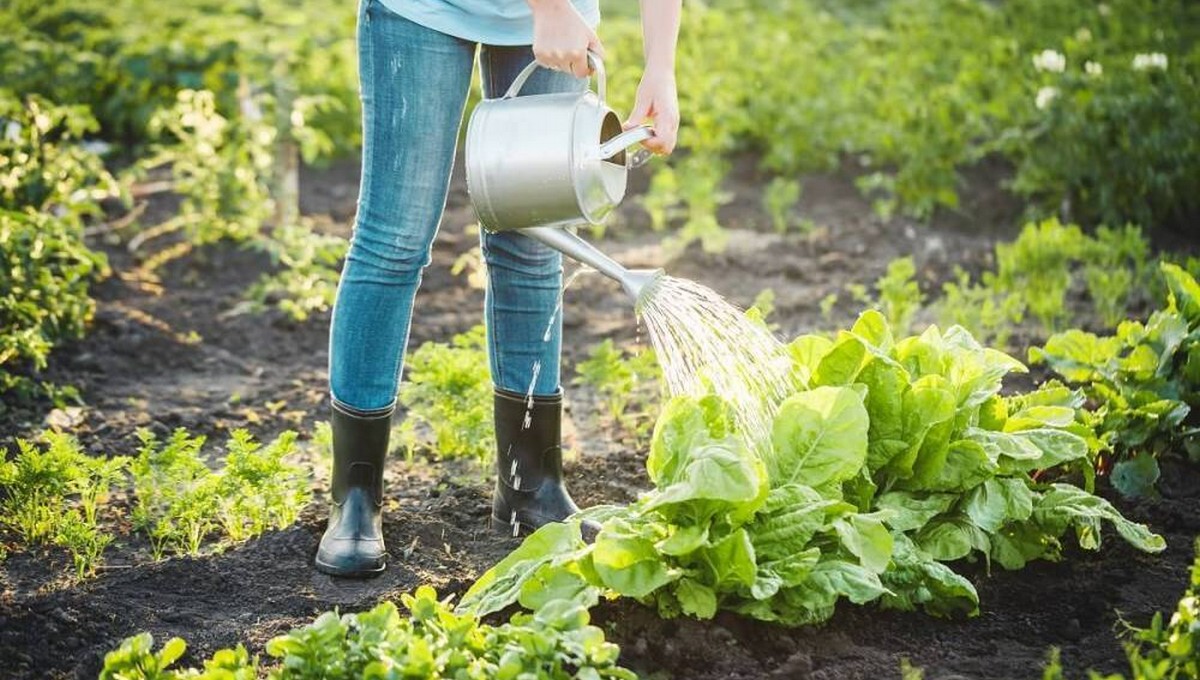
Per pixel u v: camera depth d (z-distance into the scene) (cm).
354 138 901
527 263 373
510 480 392
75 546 377
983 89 862
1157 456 419
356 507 372
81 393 531
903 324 566
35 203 624
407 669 276
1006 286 609
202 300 645
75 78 870
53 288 560
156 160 726
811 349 367
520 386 384
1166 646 302
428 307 647
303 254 655
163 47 879
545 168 329
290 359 590
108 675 287
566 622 293
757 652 325
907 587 344
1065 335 442
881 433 355
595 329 618
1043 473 400
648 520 330
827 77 913
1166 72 773
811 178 843
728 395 347
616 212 797
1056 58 752
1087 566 371
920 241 727
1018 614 348
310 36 956
